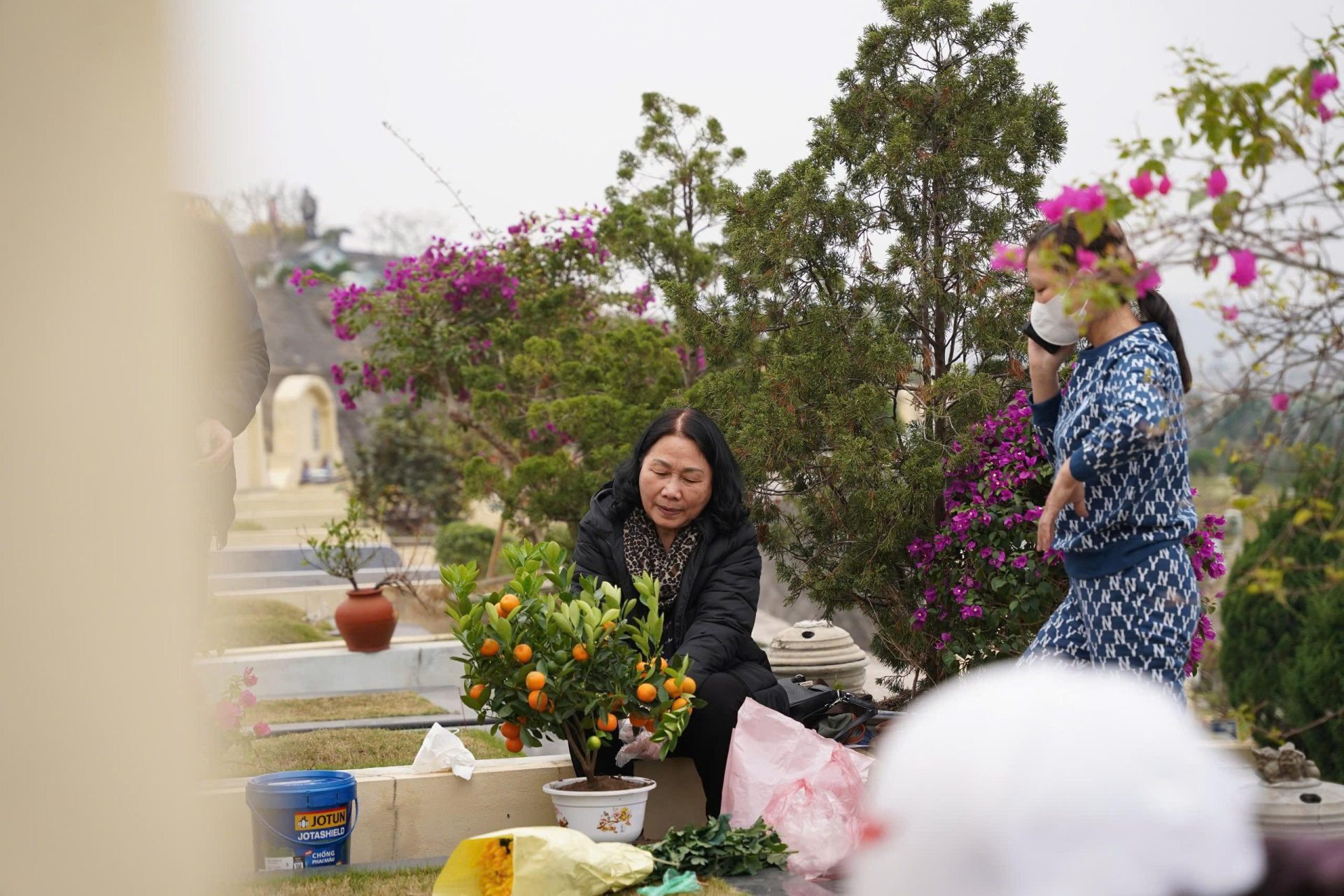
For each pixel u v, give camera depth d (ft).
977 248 16.24
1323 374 6.68
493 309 34.81
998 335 16.19
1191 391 7.15
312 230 137.69
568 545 26.32
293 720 21.77
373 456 74.28
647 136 26.91
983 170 16.05
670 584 13.66
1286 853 3.40
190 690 9.93
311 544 28.04
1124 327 10.68
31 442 9.47
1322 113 6.92
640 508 14.23
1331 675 19.67
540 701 11.69
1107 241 9.04
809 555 17.25
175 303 10.05
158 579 9.70
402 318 35.42
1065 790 2.76
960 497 15.58
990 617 15.21
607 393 26.63
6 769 9.08
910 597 16.15
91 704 9.39
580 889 10.20
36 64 9.09
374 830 12.30
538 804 12.84
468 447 50.78
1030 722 2.86
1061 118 16.26
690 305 18.40
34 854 8.99
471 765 12.76
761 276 17.20
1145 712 2.91
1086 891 2.73
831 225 16.72
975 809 2.78
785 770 11.84
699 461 13.64
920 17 16.37
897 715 15.44
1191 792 2.80
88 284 9.53
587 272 33.06
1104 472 10.14
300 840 11.24
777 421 16.20
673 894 10.18
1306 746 20.21
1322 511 6.88
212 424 11.37
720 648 13.14
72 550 9.42
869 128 16.99
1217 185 6.87
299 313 128.77
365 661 26.91
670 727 11.77
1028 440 14.99
